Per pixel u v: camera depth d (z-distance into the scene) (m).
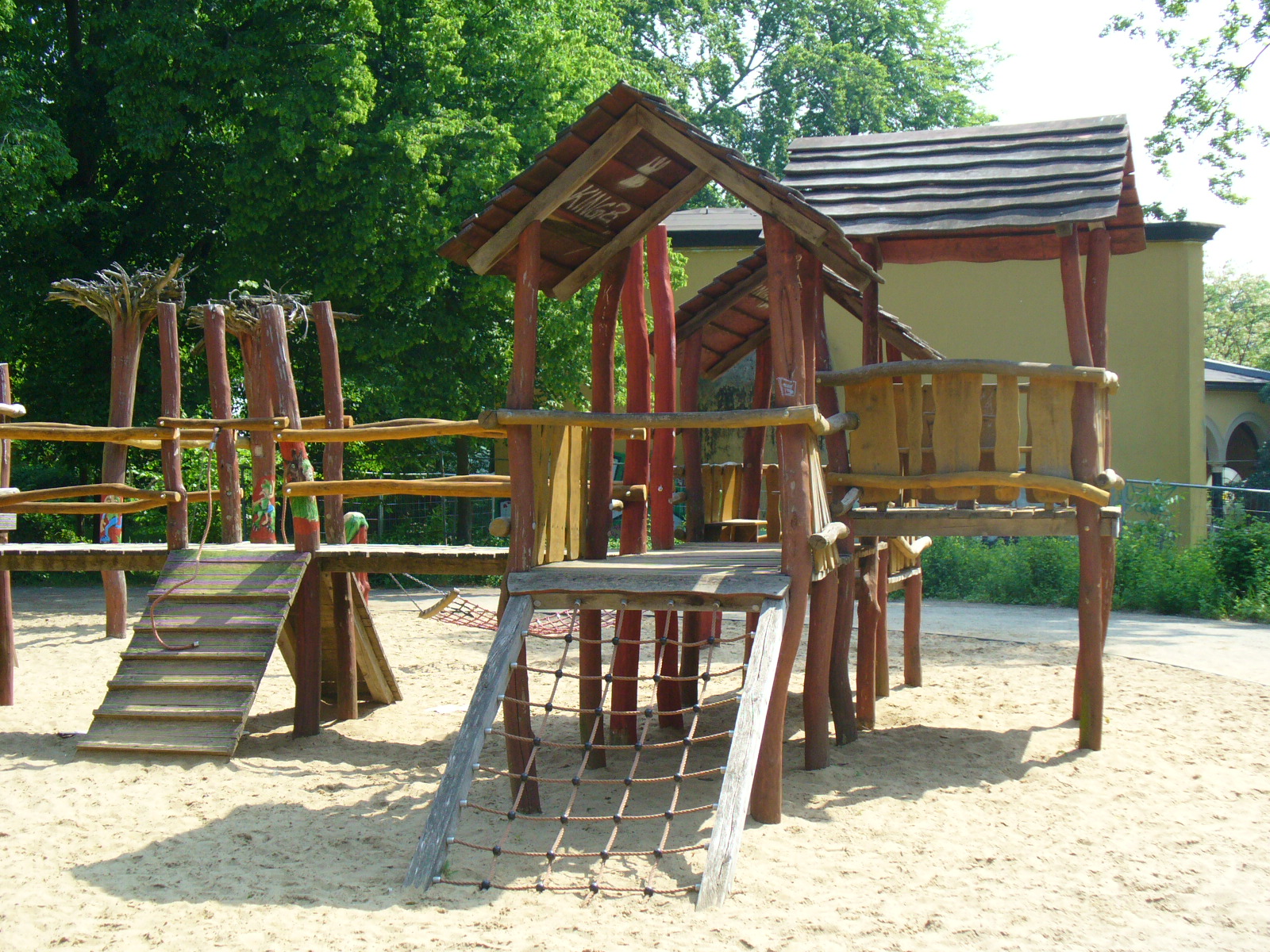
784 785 6.80
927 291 22.23
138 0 17.12
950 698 9.62
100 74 17.81
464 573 8.13
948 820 6.10
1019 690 9.98
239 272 18.08
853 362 22.39
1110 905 4.88
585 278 7.11
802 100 39.28
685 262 21.81
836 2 39.97
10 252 18.84
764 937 4.47
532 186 6.18
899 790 6.71
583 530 7.20
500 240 6.35
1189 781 6.90
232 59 16.67
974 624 14.84
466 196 17.61
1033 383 7.52
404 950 4.37
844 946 4.40
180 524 8.52
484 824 6.06
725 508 10.55
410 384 19.45
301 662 8.28
